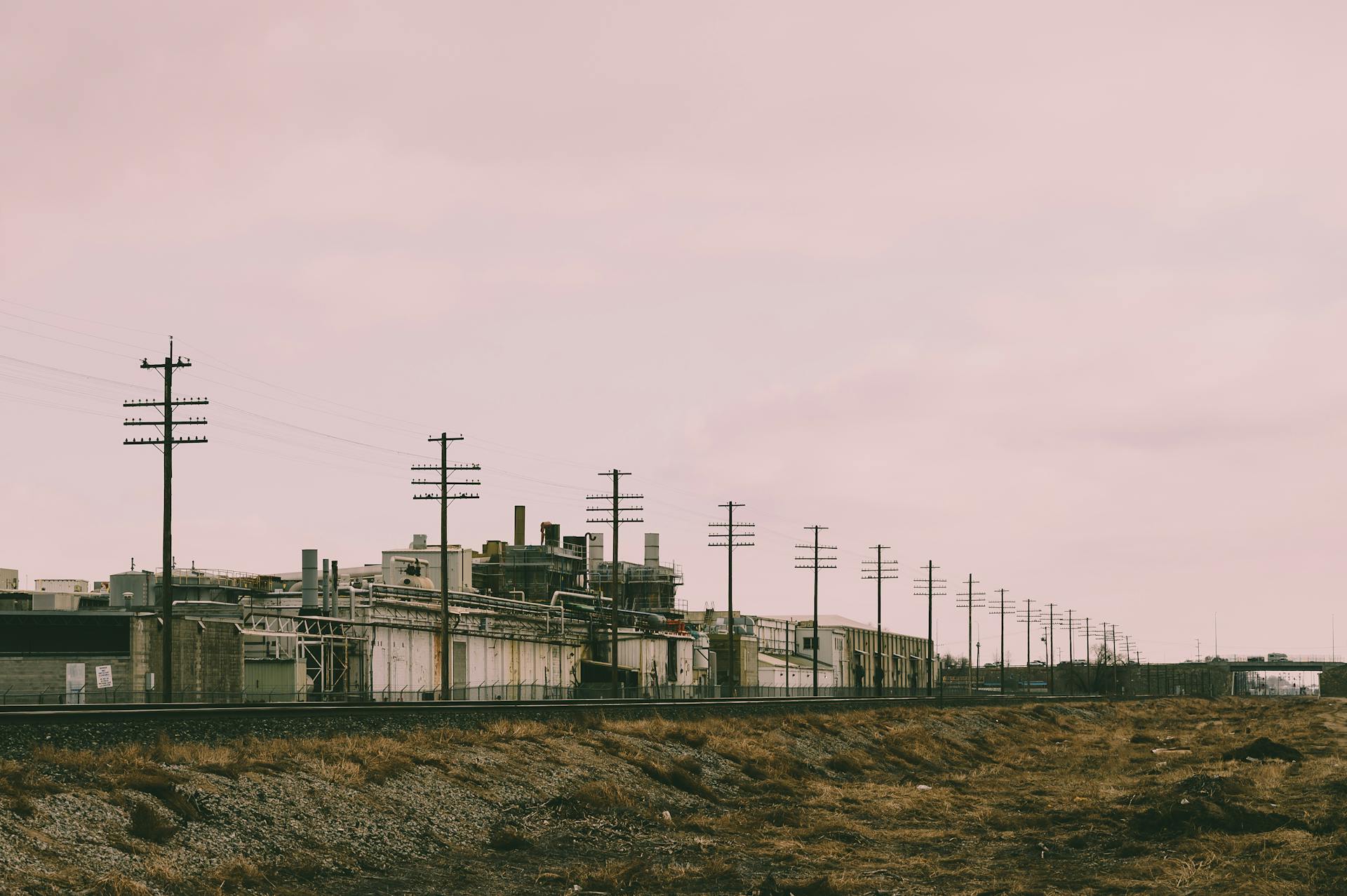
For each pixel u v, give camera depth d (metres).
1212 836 36.31
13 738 29.53
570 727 48.59
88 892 21.38
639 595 142.00
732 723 61.34
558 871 30.73
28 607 76.94
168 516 59.75
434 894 27.34
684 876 31.12
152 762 29.50
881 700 93.81
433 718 45.31
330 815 30.11
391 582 96.50
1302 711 120.50
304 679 79.00
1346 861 31.98
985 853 35.69
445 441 76.88
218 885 24.16
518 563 128.12
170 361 59.78
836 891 30.09
